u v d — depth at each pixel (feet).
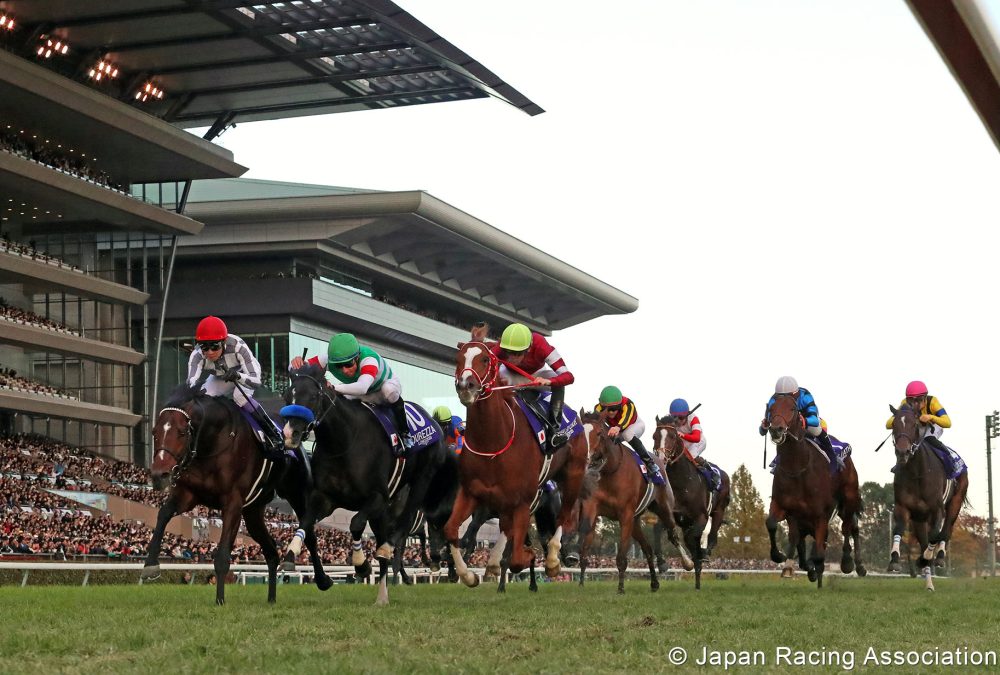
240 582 86.94
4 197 166.40
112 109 165.48
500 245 244.83
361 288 235.81
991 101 4.74
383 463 34.09
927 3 4.54
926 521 52.08
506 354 36.06
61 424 188.44
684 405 57.77
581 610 29.73
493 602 34.81
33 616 26.91
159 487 29.81
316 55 172.76
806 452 48.24
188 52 173.27
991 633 22.89
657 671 15.98
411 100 197.57
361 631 21.88
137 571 83.87
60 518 121.90
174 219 188.24
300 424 30.94
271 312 213.87
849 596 41.60
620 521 47.34
